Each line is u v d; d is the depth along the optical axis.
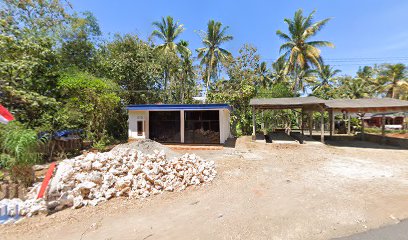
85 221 3.88
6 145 5.01
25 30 10.23
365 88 29.53
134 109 12.97
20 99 7.46
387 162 8.66
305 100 14.16
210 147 11.98
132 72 17.80
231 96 19.33
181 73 21.30
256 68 21.14
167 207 4.49
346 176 6.65
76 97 10.84
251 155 10.11
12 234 3.42
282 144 13.29
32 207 4.08
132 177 5.27
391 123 32.50
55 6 13.69
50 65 9.97
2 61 7.85
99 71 16.53
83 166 5.21
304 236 3.40
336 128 24.36
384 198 4.87
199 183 5.82
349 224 3.76
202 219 3.99
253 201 4.79
